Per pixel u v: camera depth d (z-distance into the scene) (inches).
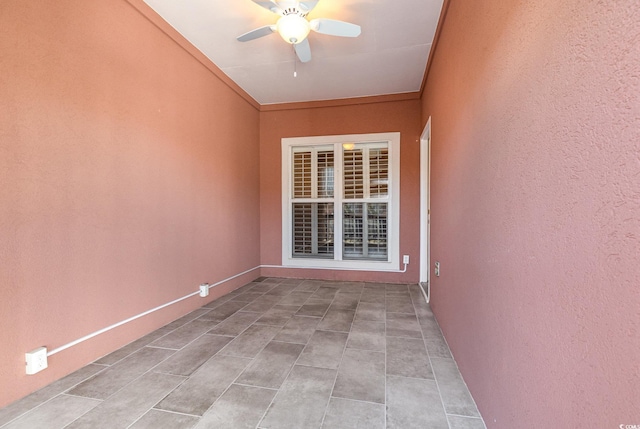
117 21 80.0
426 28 99.2
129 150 84.4
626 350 21.1
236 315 109.3
